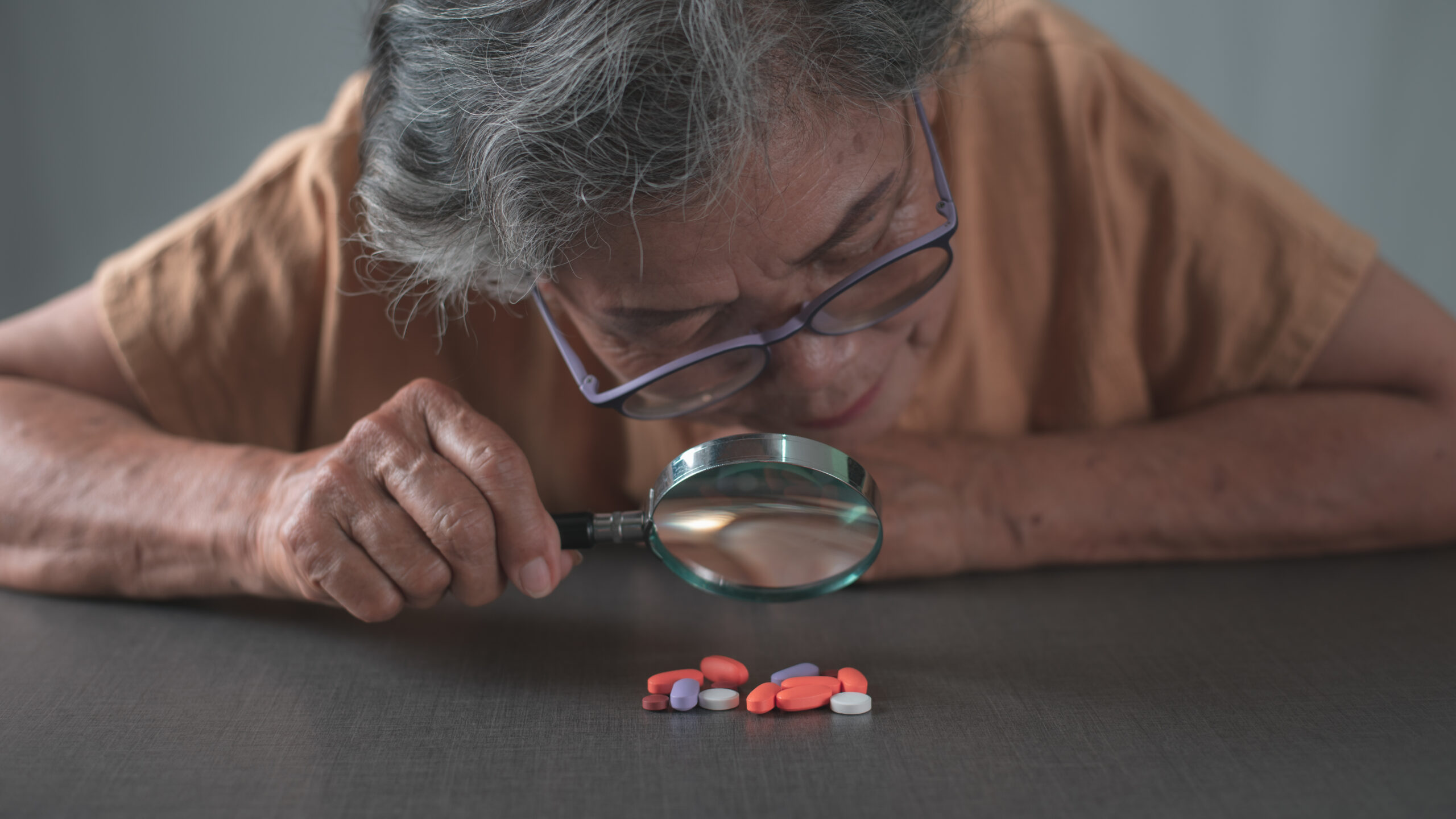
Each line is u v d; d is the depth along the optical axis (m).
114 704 0.55
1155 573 0.66
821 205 0.52
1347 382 0.71
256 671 0.57
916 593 0.64
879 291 0.57
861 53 0.51
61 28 1.23
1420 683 0.54
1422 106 1.32
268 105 1.28
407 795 0.49
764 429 0.63
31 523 0.65
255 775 0.50
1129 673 0.56
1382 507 0.67
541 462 0.75
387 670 0.57
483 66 0.51
